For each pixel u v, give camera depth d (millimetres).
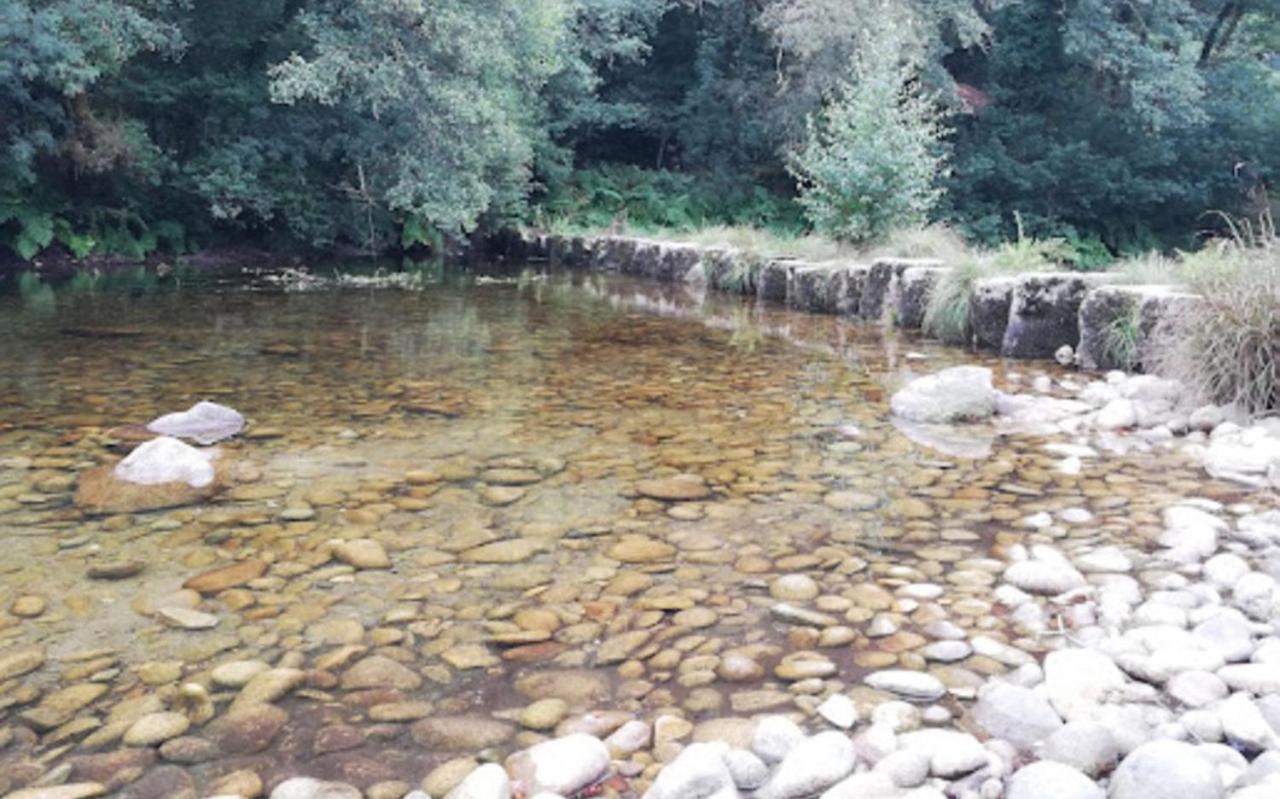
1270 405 3701
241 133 12977
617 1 16406
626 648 1839
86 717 1565
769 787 1378
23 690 1650
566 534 2484
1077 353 5125
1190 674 1646
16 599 2027
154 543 2371
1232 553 2301
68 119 11102
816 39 13789
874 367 5137
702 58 17250
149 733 1518
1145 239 17469
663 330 6582
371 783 1391
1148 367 4613
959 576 2193
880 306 7152
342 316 7133
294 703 1623
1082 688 1634
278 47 12812
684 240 11477
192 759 1449
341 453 3248
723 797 1310
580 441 3479
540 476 3016
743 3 16609
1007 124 17281
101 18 10078
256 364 4973
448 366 5039
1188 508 2617
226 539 2408
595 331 6504
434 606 2029
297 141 13008
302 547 2359
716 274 9781
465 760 1452
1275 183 17672
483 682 1704
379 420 3756
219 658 1776
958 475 3057
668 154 19312
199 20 12367
